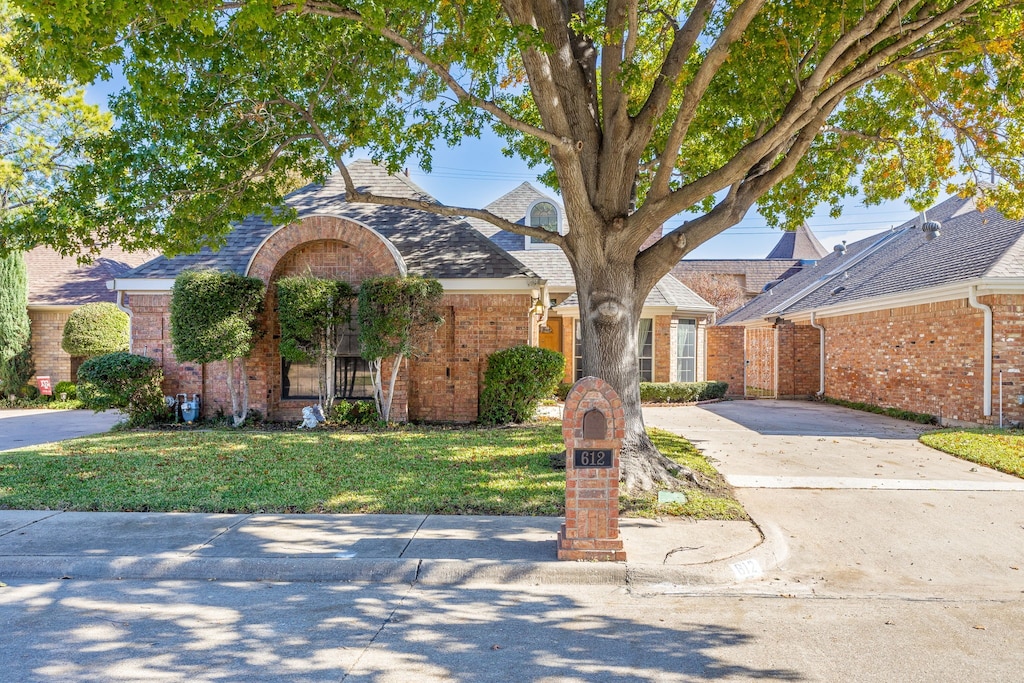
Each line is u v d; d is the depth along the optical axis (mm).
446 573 5070
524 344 12750
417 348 11820
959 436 10906
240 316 11625
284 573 5102
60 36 5871
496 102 10188
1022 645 3965
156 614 4367
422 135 10102
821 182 10641
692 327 20406
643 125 7762
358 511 6562
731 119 10562
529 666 3633
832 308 17984
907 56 7875
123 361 11812
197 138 8867
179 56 7703
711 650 3861
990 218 15000
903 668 3639
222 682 3414
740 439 11516
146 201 8609
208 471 8055
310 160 10070
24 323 19312
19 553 5305
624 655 3783
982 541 5926
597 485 5215
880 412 15969
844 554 5621
